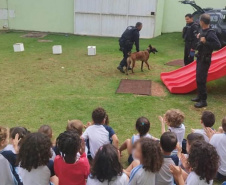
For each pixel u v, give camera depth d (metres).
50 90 6.93
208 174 2.42
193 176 2.49
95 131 3.72
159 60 10.17
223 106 6.12
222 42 12.24
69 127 3.60
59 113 5.64
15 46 11.05
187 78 7.07
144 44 13.36
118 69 8.68
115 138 3.75
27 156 2.55
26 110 5.75
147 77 8.10
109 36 15.72
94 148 3.66
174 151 3.31
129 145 3.74
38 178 2.59
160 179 2.80
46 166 2.64
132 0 14.94
